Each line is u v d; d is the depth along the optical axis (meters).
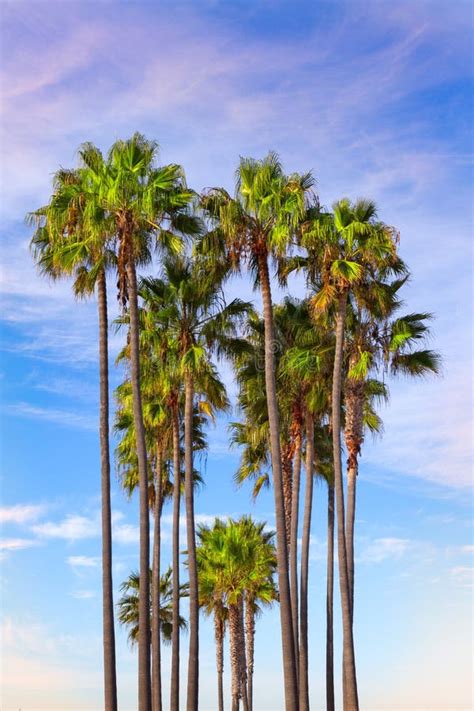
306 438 40.09
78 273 29.31
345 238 30.77
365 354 32.41
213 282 32.00
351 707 28.78
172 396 37.38
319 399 36.12
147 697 26.38
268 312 28.66
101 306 29.20
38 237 29.95
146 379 36.19
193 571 32.53
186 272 34.34
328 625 39.19
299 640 36.41
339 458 30.34
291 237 28.52
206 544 51.34
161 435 42.06
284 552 27.12
